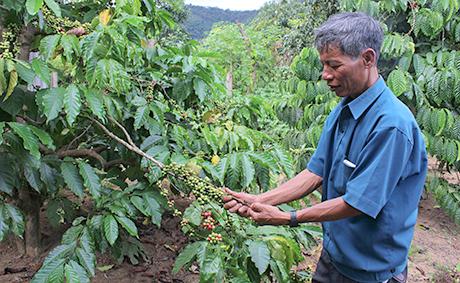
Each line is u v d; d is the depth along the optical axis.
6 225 1.77
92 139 2.52
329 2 4.93
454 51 3.28
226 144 2.13
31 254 2.53
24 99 1.85
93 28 1.91
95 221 1.83
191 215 1.71
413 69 3.56
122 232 2.38
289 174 2.02
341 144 1.51
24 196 2.40
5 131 1.80
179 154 1.90
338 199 1.43
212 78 2.18
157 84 2.24
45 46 1.66
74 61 1.85
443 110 3.15
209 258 1.58
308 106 3.62
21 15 1.96
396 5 3.39
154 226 3.01
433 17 3.19
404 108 1.42
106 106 1.81
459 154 3.19
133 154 2.23
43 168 1.87
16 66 1.61
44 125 2.07
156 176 1.83
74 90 1.68
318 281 1.80
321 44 1.36
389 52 3.18
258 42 8.20
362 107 1.43
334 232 1.61
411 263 2.96
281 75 7.14
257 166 2.04
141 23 2.08
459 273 2.87
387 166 1.35
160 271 2.53
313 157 1.77
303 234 2.03
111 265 2.53
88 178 1.89
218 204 1.70
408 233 1.54
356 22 1.33
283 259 1.74
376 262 1.54
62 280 1.61
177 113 2.20
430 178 3.40
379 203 1.36
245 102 2.48
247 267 1.73
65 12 2.27
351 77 1.37
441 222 3.69
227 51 7.42
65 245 1.75
